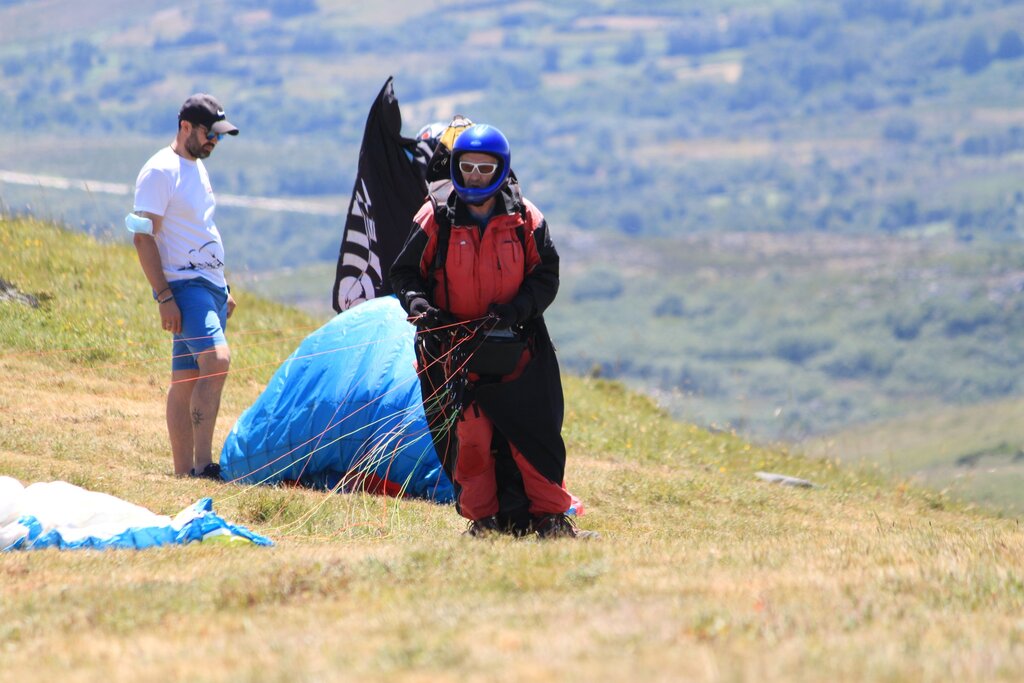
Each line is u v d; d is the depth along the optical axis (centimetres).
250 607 1859
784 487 4888
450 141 3222
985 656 1427
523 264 2508
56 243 6303
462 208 2477
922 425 15250
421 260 2505
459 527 3025
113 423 4006
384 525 2953
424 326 2461
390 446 3491
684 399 7156
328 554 2284
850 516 4250
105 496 2655
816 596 1759
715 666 1346
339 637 1594
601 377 7356
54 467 3167
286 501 3061
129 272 6238
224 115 3450
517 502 2594
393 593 1873
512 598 1823
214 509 2975
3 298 5331
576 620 1617
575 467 4378
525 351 2555
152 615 1811
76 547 2439
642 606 1675
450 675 1370
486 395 2525
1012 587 1886
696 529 3456
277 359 5706
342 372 3588
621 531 3177
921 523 4106
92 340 5181
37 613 1866
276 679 1387
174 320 3425
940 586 1873
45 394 4344
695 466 5222
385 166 4178
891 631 1566
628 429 5756
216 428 4319
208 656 1543
